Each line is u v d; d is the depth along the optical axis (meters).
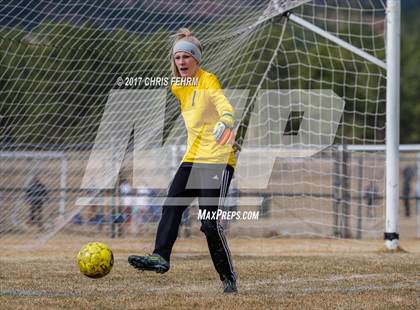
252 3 29.39
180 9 28.44
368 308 17.23
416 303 17.95
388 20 34.56
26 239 41.00
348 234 44.72
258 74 45.56
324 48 57.22
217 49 31.77
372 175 45.97
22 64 33.03
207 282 22.30
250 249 36.16
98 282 22.28
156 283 22.06
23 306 17.39
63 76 32.34
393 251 33.69
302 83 55.94
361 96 57.62
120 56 30.45
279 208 47.03
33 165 45.75
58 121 34.69
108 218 42.50
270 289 20.75
